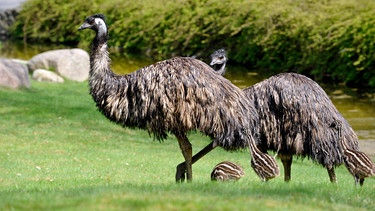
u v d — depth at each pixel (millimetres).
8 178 20266
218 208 10938
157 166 23188
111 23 55438
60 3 59156
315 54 42469
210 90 16250
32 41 59938
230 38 48562
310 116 16938
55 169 21969
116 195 11812
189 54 50312
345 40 41094
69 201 11500
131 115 16844
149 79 16500
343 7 44062
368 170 16875
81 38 56906
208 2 49625
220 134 16250
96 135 27922
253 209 11195
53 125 29000
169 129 16484
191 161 16812
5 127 28047
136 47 53781
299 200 13109
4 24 61594
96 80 17406
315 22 43125
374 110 35188
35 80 38000
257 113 16922
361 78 41188
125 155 24859
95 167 22562
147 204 11031
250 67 46594
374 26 40188
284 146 17234
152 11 53094
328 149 16984
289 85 17125
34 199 12078
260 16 45656
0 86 34406
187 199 11586
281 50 45062
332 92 39781
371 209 13977
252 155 16484
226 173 17141
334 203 13562
